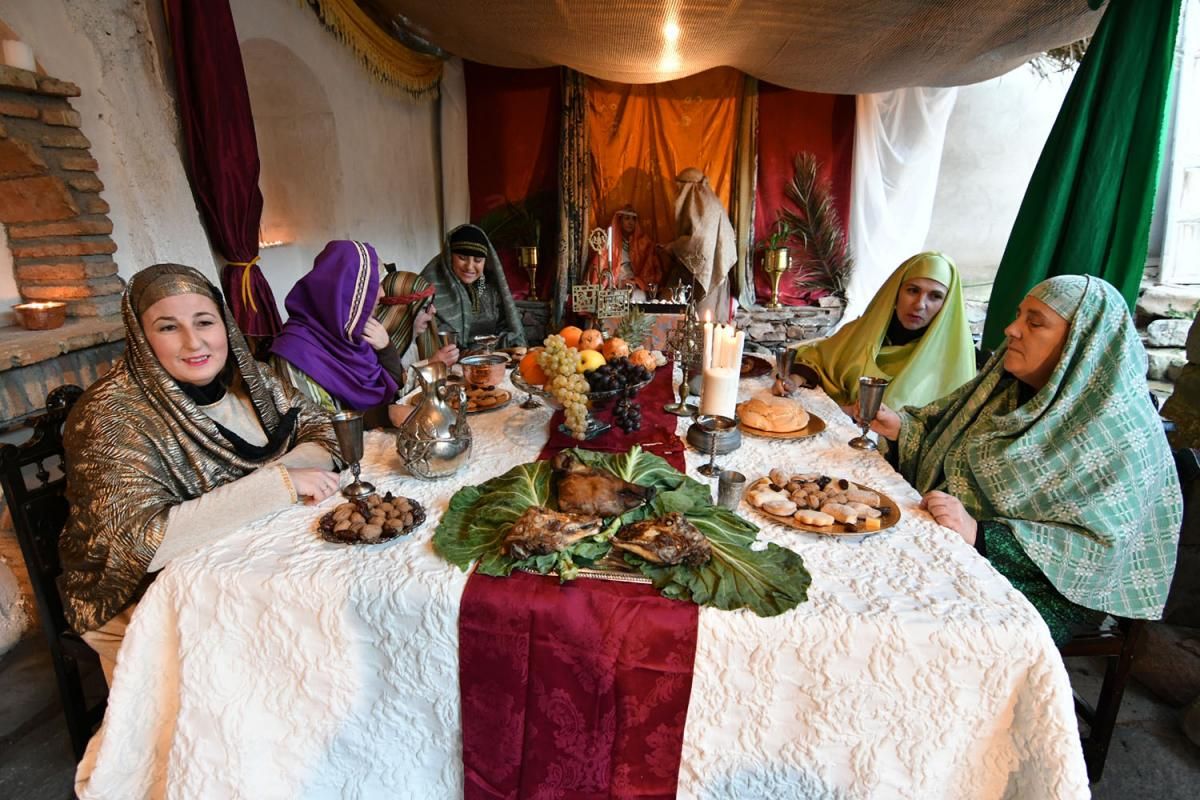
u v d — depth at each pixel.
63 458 1.38
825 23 3.01
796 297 5.23
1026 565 1.21
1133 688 1.85
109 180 2.19
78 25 2.06
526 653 0.95
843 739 0.93
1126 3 2.07
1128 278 2.26
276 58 3.07
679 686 0.93
